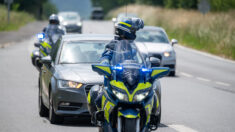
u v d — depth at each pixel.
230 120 24.97
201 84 40.25
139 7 188.88
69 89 22.61
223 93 35.28
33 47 73.38
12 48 71.56
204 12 99.38
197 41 88.38
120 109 15.52
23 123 23.56
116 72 15.72
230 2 114.00
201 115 26.20
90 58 25.19
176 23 114.38
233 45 72.69
